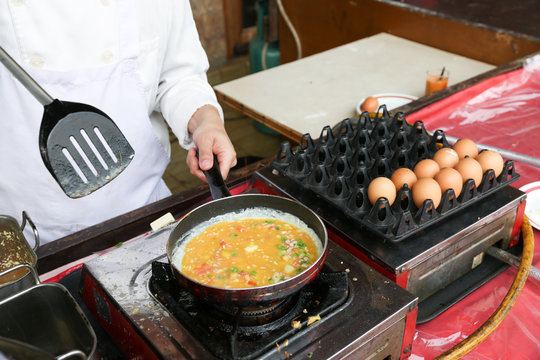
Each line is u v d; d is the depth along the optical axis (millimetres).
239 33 5004
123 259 970
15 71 706
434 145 1268
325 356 759
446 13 2717
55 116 733
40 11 1179
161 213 1229
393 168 1197
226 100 2480
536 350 980
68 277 1058
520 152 1617
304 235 946
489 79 2012
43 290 738
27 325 751
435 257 998
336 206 1085
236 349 749
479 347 979
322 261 806
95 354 676
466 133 1733
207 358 755
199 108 1404
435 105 1854
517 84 2043
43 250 1094
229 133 4008
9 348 560
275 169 1261
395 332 863
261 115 2266
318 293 876
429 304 1049
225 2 4703
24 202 1391
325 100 2354
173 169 3592
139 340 822
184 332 805
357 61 2729
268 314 819
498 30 2439
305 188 1184
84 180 791
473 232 1049
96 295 936
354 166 1215
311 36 3525
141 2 1326
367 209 1058
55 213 1426
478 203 1103
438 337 990
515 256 1137
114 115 1391
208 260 897
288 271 859
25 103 1249
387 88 2428
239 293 739
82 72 1287
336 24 3291
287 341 775
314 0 3340
